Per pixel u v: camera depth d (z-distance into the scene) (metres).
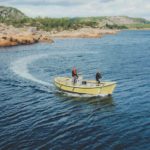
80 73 53.91
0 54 82.50
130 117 28.70
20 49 97.00
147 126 26.19
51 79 47.38
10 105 32.97
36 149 21.84
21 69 57.34
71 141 23.20
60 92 38.44
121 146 22.31
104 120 27.94
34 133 24.70
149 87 41.06
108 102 33.91
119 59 74.38
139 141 23.12
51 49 99.12
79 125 26.59
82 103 33.53
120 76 50.09
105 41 144.12
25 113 30.03
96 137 23.92
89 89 35.94
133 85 42.59
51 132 24.92
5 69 56.97
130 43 131.00
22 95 37.34
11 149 21.89
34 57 76.62
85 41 143.25
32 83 44.12
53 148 22.00
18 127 26.05
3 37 107.06
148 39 162.50
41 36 133.50
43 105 32.91
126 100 34.69
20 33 127.12
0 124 26.80
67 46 112.06
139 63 66.56
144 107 31.81
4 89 40.59
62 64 65.19
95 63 67.06
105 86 35.91
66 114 29.72
